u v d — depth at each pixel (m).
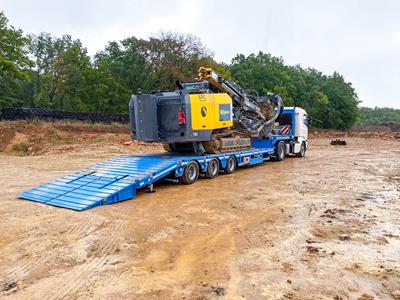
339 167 16.52
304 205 9.20
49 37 56.66
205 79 13.70
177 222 7.72
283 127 19.84
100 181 10.12
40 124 26.81
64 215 8.12
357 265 5.54
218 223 7.67
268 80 64.81
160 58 46.38
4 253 5.96
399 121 119.62
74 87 45.94
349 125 79.31
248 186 11.68
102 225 7.45
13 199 9.73
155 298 4.52
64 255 5.87
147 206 9.02
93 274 5.19
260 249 6.19
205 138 12.64
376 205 9.25
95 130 29.39
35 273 5.21
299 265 5.53
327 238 6.75
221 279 5.05
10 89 43.44
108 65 48.16
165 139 12.27
